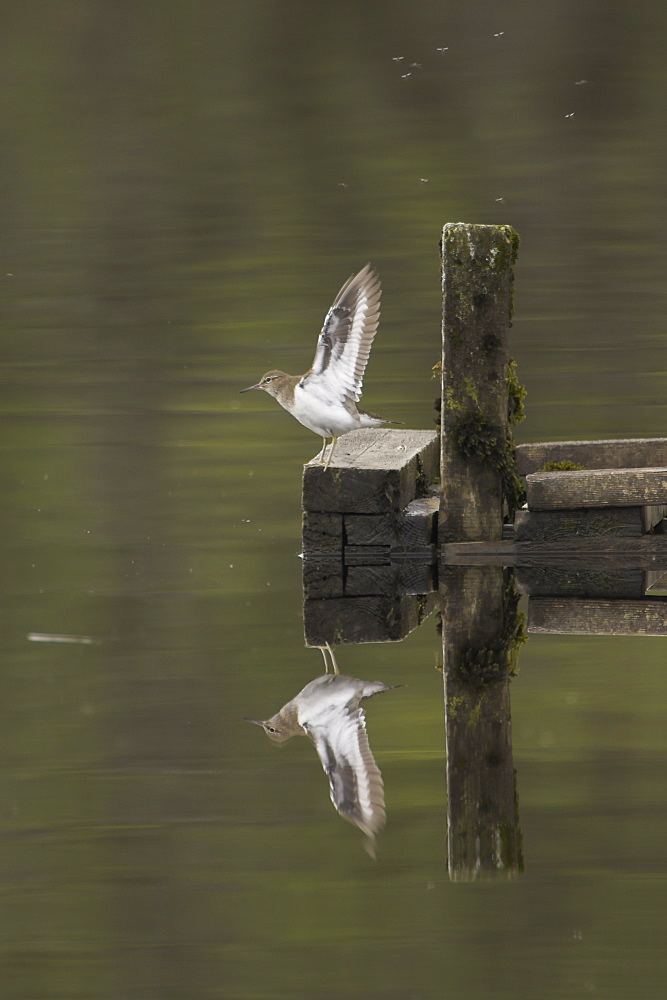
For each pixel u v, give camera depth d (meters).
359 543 11.69
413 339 19.67
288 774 7.56
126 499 13.95
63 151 29.73
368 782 7.41
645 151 28.86
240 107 31.67
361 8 34.09
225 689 8.72
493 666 9.09
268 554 12.11
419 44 33.72
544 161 28.44
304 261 23.56
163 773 7.54
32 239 25.39
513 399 11.77
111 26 34.28
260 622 10.14
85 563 11.85
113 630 9.95
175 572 11.55
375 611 10.46
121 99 32.38
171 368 18.95
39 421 16.83
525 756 7.68
